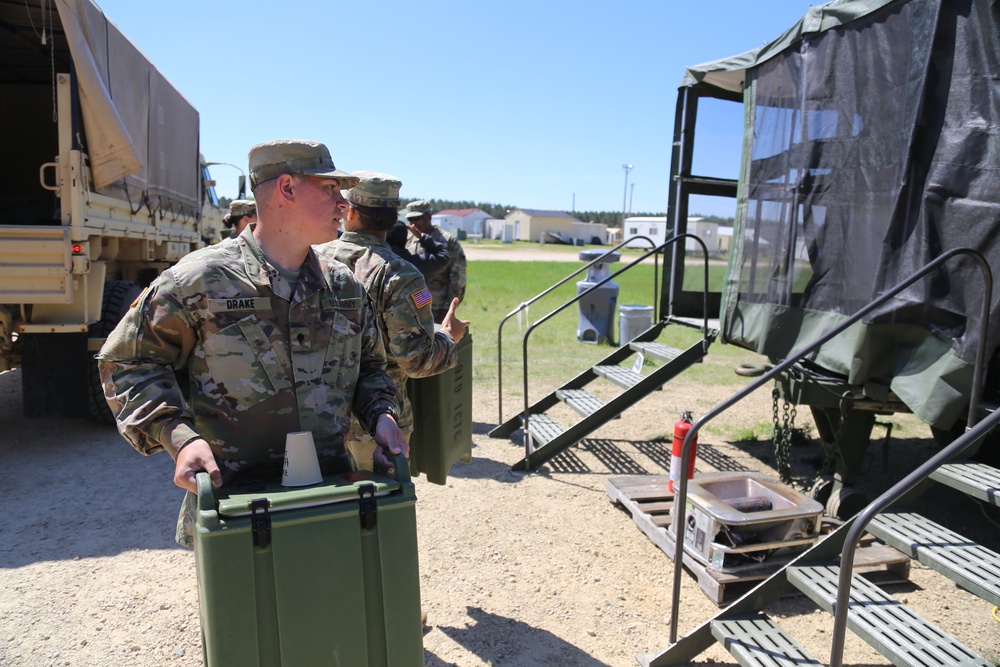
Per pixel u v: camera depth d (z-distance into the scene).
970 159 3.15
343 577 1.53
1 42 6.53
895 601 2.42
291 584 1.48
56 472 4.78
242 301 1.68
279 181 1.71
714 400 7.46
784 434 4.68
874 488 4.89
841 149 3.92
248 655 1.46
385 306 2.50
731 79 5.56
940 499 4.74
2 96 7.79
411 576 1.60
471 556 3.67
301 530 1.49
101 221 5.11
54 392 4.91
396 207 2.71
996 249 3.01
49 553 3.60
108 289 5.69
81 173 4.70
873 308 2.80
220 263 1.68
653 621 3.10
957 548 2.53
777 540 3.43
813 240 4.11
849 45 3.89
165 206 6.93
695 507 3.52
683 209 5.91
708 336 5.01
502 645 2.88
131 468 4.90
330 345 1.79
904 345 3.47
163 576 3.39
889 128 3.58
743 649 2.45
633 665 2.77
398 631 1.59
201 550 1.42
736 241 4.89
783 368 2.76
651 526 3.90
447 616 3.10
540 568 3.56
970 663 2.09
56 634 2.88
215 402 1.69
